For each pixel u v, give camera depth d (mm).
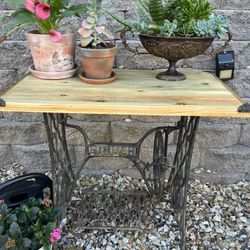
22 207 1394
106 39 1725
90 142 1553
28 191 1534
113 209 1730
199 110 1125
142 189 1858
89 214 1696
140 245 1559
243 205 1792
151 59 1772
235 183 1941
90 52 1294
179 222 1553
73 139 1896
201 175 1926
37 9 1209
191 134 1380
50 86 1318
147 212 1728
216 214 1730
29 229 1341
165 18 1342
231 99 1226
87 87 1322
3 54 1792
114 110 1135
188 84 1400
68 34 1362
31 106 1131
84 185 1895
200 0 1281
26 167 1962
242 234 1622
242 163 1918
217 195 1856
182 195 1521
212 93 1289
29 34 1344
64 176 1538
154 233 1621
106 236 1604
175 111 1131
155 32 1320
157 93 1276
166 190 1828
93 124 1878
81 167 1569
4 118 1914
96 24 1324
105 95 1239
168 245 1561
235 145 1936
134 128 1870
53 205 1528
